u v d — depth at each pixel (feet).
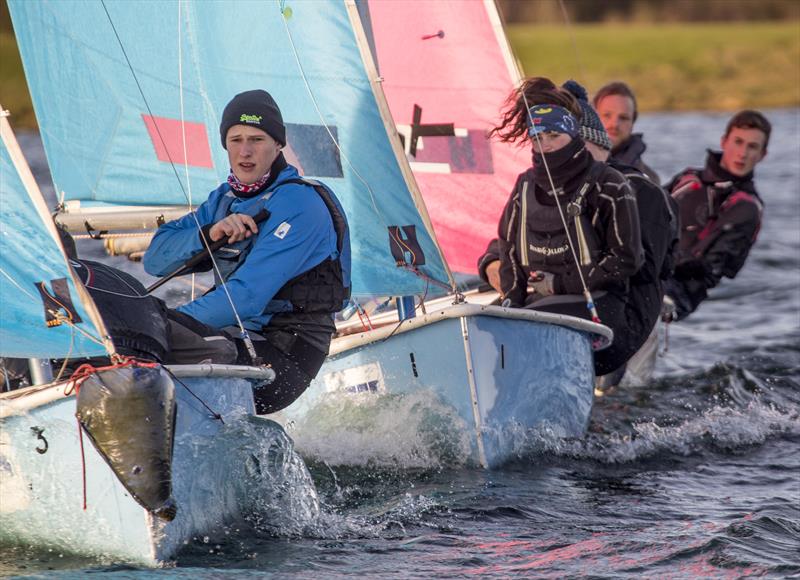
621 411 68.95
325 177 58.90
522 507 48.96
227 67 61.82
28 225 40.34
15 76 302.66
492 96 75.61
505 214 65.41
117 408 38.29
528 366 56.65
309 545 43.45
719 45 462.19
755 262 129.18
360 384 56.13
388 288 57.82
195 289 66.23
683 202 83.87
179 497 41.86
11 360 46.39
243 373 44.57
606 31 508.94
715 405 70.90
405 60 74.95
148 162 64.59
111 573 39.93
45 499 41.83
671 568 41.09
